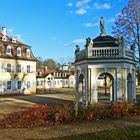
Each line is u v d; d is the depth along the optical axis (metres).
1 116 21.44
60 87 100.88
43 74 92.88
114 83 22.09
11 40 61.00
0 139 12.09
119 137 11.34
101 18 24.20
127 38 37.22
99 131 12.61
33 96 50.84
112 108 16.72
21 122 15.75
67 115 15.68
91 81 22.19
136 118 15.38
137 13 37.31
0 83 55.25
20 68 59.75
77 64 24.78
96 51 22.22
